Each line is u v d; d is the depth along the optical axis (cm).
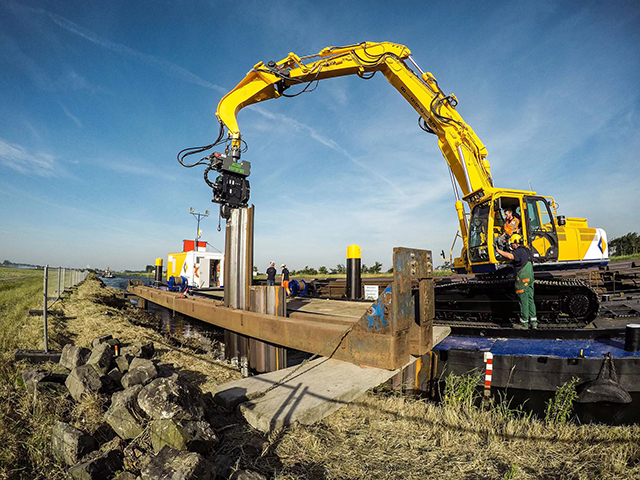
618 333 597
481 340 638
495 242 757
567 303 701
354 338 457
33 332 645
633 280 937
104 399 378
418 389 592
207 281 1717
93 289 1942
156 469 229
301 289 1332
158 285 1781
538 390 528
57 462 292
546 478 290
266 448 297
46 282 553
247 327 648
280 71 901
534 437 361
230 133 831
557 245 772
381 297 439
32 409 357
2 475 263
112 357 460
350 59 961
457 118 938
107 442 317
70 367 462
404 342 439
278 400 359
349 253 1150
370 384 391
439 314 820
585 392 486
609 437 360
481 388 555
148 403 298
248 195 759
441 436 349
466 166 892
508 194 777
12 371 449
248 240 695
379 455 311
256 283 1861
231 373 630
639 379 497
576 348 561
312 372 431
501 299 749
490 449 332
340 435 343
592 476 292
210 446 288
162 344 803
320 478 272
